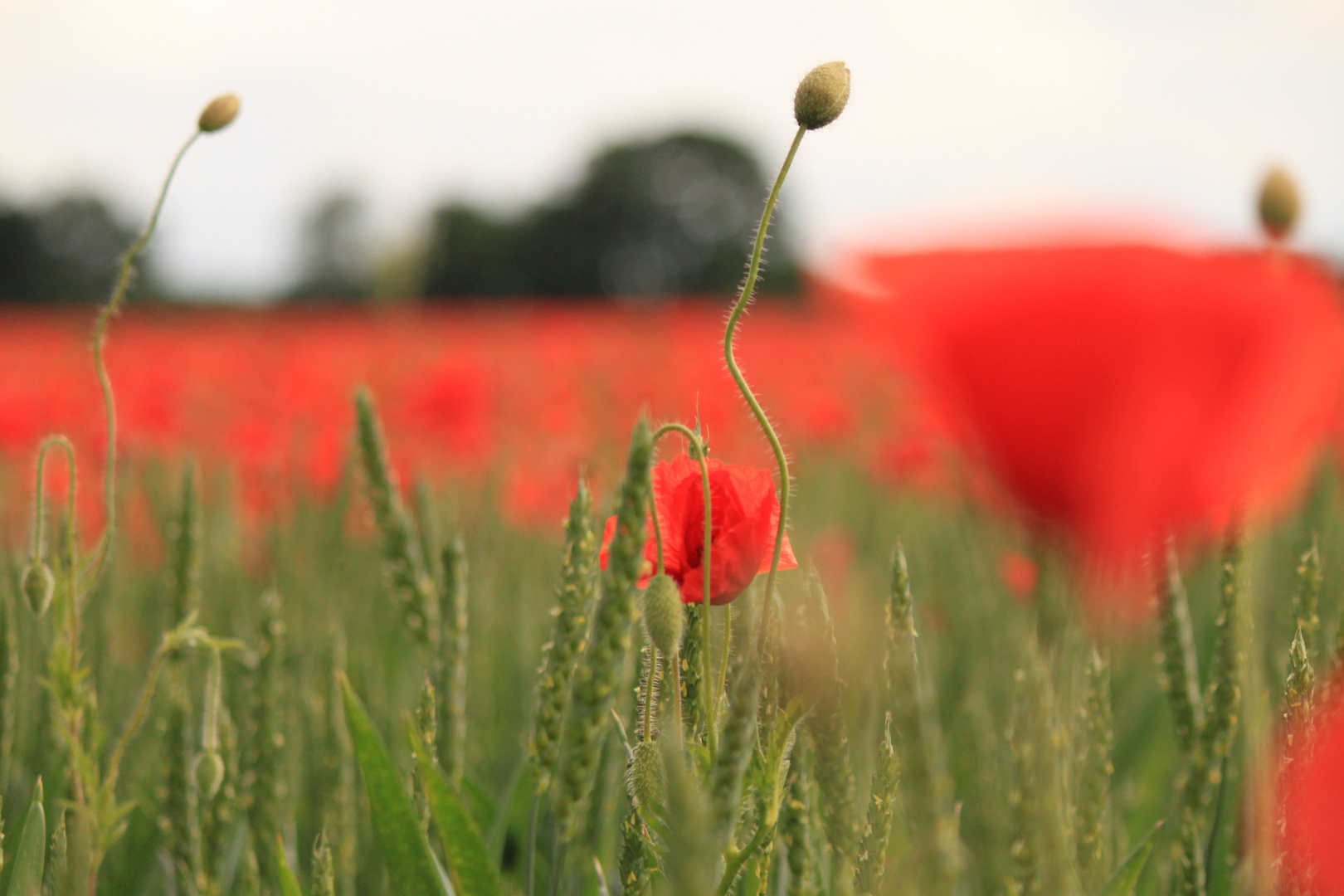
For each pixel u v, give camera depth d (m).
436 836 1.21
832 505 3.32
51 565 1.27
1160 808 1.40
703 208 32.81
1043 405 0.68
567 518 1.12
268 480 2.32
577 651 1.12
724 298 32.22
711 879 1.01
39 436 3.07
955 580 2.01
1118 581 0.80
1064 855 0.96
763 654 1.06
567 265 32.31
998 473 0.76
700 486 1.10
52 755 1.32
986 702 1.37
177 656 1.31
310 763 1.33
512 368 7.01
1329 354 0.64
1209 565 1.33
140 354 7.43
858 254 0.70
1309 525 1.42
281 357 7.18
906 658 1.02
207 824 1.23
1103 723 1.09
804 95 1.04
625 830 1.11
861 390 6.34
